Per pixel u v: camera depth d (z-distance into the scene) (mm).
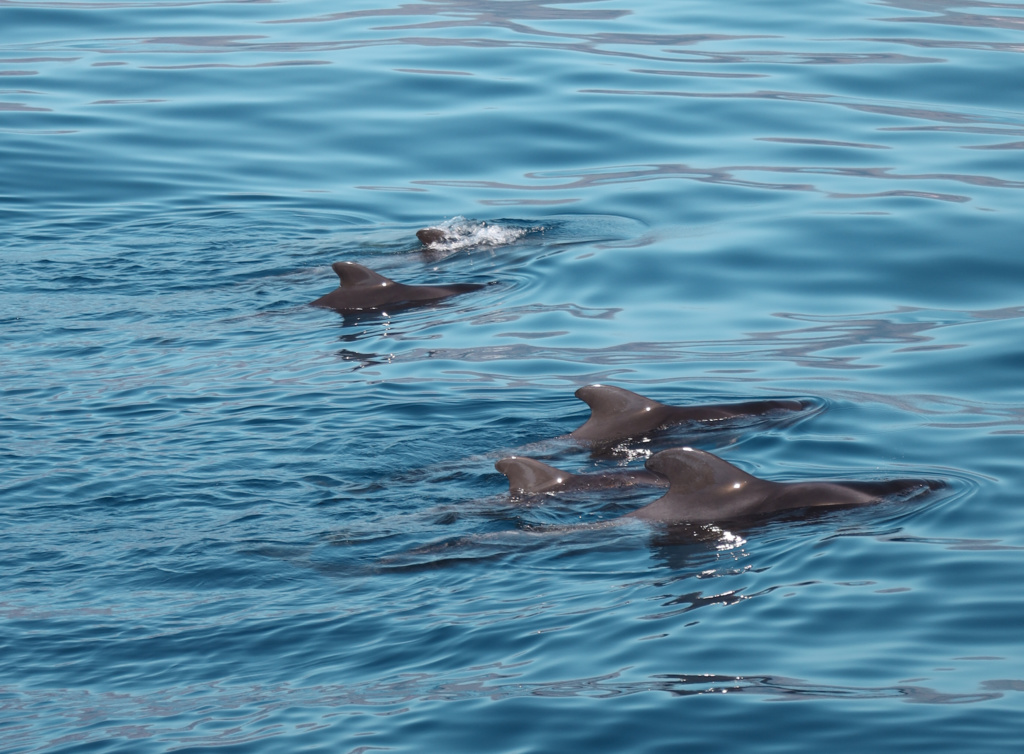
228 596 11703
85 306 21953
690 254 23406
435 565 12164
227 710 9695
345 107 32344
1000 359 17891
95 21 39438
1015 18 37906
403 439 15805
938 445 14906
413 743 9070
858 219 24281
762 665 9867
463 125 31172
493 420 16453
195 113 32156
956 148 28188
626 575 11680
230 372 18469
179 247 25359
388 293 21953
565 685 9719
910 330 19469
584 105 31797
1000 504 12914
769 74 33344
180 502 13945
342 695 9805
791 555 11812
